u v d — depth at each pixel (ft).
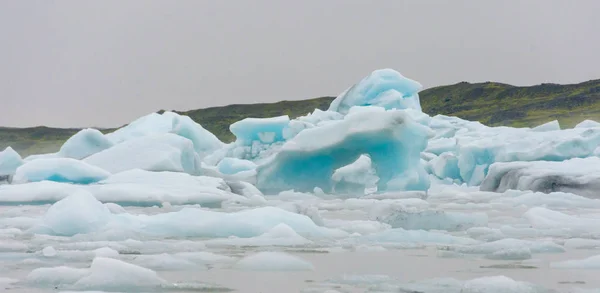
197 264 41.96
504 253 46.14
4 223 69.31
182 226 58.75
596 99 466.70
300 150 138.82
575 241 53.62
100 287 32.94
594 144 161.38
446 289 32.96
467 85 575.38
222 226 58.49
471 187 164.55
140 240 55.31
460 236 60.34
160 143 143.54
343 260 44.93
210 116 604.08
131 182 115.44
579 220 68.08
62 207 58.23
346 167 155.22
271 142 201.26
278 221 59.72
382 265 42.70
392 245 52.60
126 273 33.96
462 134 225.56
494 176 144.36
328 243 54.19
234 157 201.98
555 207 101.35
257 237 55.11
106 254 45.01
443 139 213.66
